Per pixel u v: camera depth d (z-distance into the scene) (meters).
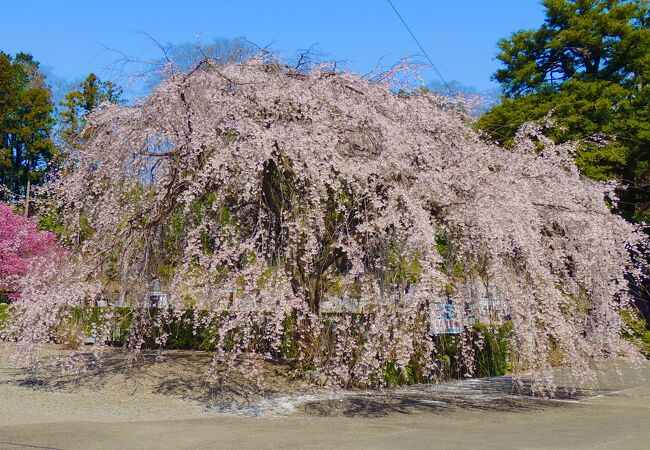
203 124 8.10
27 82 36.12
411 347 7.38
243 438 6.32
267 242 8.26
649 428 7.49
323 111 8.43
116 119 8.66
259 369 9.02
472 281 8.05
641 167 19.73
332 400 8.86
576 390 10.88
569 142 10.41
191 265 8.26
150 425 6.98
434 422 7.75
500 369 12.92
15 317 8.82
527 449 5.98
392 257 7.88
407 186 7.99
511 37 22.55
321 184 7.70
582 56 21.70
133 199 8.77
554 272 8.89
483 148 9.17
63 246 9.14
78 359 9.57
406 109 8.84
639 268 10.09
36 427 6.66
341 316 8.32
